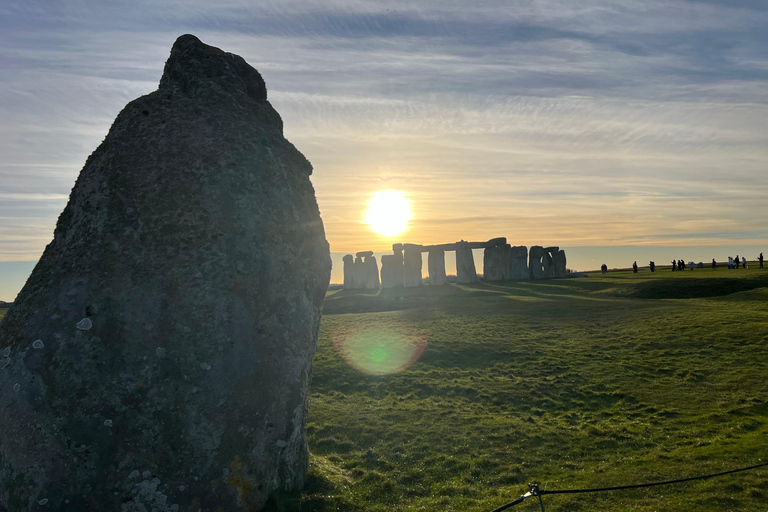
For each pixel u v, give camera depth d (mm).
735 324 26672
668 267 75188
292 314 10914
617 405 18828
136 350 9914
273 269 10977
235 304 10500
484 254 60156
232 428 9938
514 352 25688
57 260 10531
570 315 33250
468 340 28219
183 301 10312
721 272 50688
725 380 19859
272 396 10352
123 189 10906
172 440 9617
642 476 12461
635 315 31422
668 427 16328
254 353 10375
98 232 10594
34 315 9977
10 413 9352
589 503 11336
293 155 12703
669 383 20328
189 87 12445
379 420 18391
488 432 16859
